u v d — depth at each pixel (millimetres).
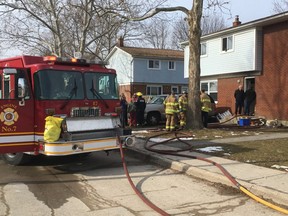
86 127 8664
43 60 8977
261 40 20625
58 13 27641
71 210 6020
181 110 16609
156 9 16734
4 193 7047
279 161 9000
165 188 7340
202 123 16156
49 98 8414
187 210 5973
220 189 7238
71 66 8914
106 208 6105
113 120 9312
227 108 22859
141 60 39219
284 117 19031
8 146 8305
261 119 18875
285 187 6691
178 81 41156
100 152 11766
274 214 5734
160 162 9750
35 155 9172
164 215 5672
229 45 22859
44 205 6297
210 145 11656
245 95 20672
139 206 6199
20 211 5984
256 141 12352
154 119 20688
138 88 39188
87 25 25734
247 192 6664
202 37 24734
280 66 19312
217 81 24234
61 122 8250
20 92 8367
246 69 21312
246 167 8422
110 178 8234
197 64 15672
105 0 23531
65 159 10547
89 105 9000
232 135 14109
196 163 9023
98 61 9539
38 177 8336
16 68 8320
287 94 18844
